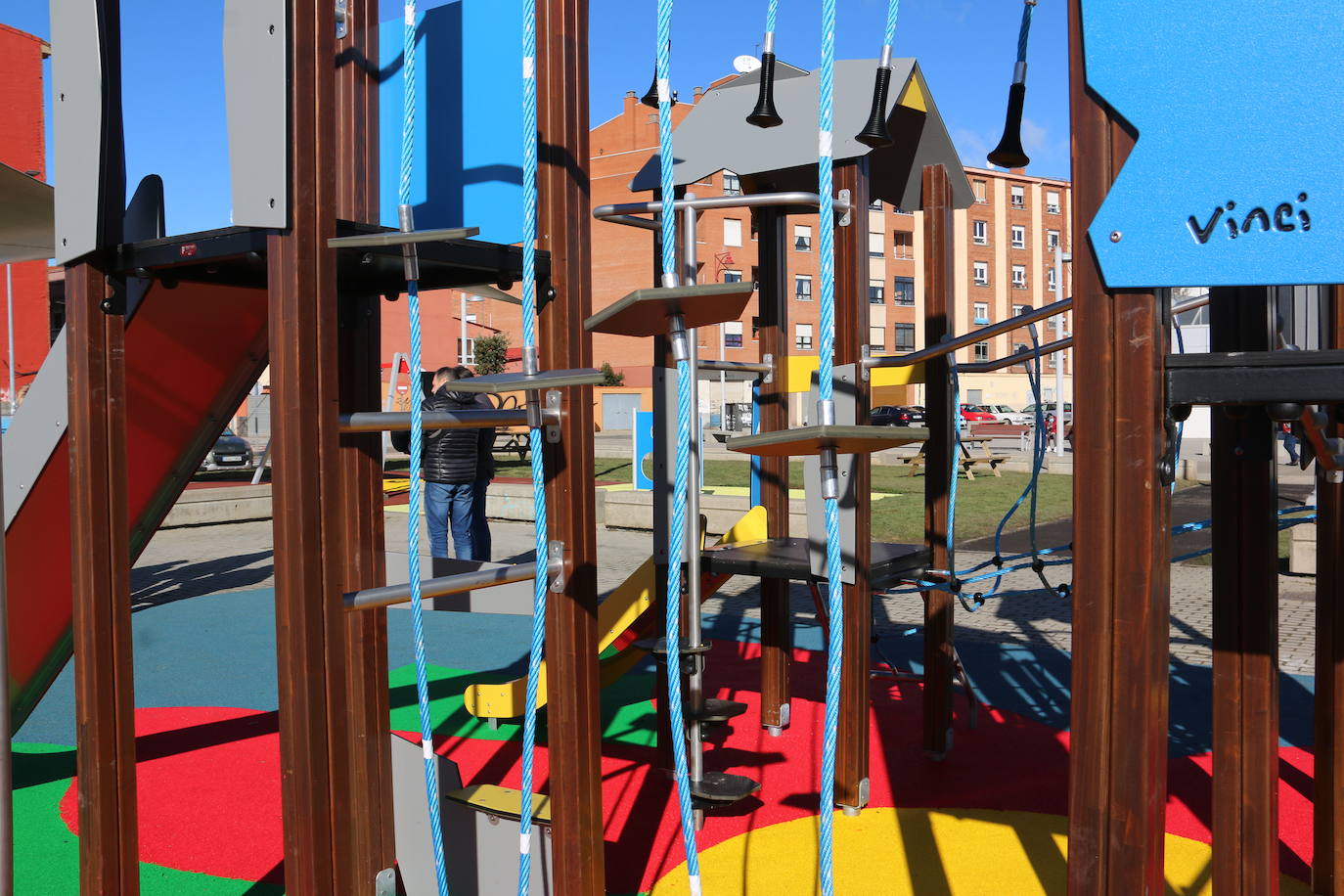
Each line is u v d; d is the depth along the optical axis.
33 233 3.96
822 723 4.60
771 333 4.26
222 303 3.19
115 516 2.09
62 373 3.14
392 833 2.51
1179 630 6.52
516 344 51.69
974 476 18.91
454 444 7.59
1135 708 1.35
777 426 4.25
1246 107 1.28
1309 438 1.81
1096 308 1.38
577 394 2.02
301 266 1.76
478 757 4.14
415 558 1.83
